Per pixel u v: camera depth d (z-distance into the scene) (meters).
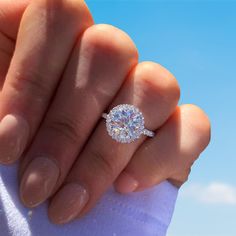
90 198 0.18
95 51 0.18
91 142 0.18
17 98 0.18
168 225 0.20
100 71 0.18
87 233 0.18
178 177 0.20
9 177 0.18
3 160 0.18
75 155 0.18
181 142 0.19
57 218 0.18
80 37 0.18
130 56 0.18
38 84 0.18
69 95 0.18
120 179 0.19
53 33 0.18
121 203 0.19
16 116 0.18
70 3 0.18
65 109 0.18
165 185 0.20
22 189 0.17
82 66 0.18
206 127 0.19
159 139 0.19
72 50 0.18
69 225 0.18
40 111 0.18
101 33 0.18
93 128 0.18
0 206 0.18
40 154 0.18
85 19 0.18
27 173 0.17
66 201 0.18
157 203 0.19
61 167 0.18
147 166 0.18
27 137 0.18
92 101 0.18
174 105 0.19
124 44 0.18
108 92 0.18
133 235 0.19
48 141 0.18
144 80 0.18
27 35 0.18
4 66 0.21
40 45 0.18
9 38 0.21
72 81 0.18
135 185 0.19
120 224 0.18
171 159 0.19
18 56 0.18
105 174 0.18
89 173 0.18
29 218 0.18
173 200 0.20
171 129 0.19
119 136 0.18
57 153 0.18
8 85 0.18
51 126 0.18
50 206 0.18
